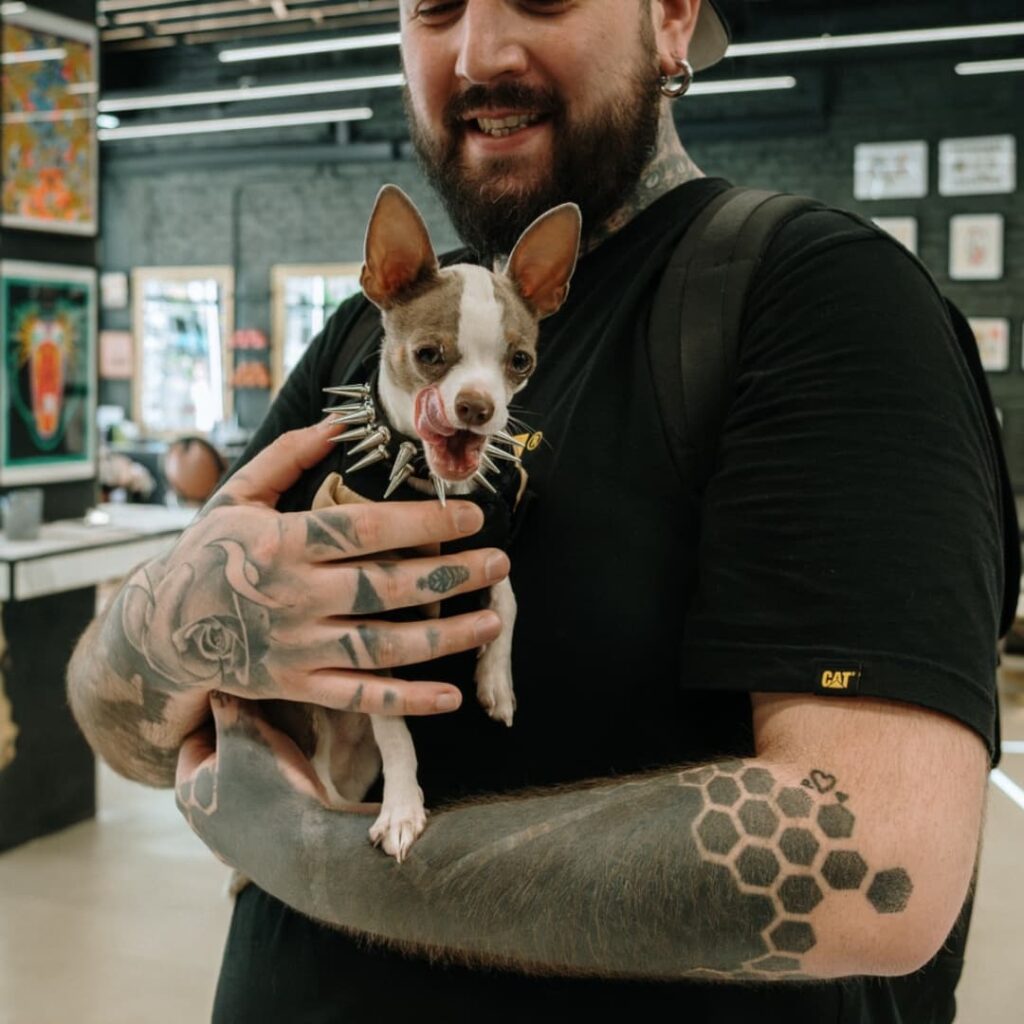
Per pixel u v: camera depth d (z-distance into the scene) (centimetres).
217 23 1001
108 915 321
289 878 92
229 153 1137
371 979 97
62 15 379
